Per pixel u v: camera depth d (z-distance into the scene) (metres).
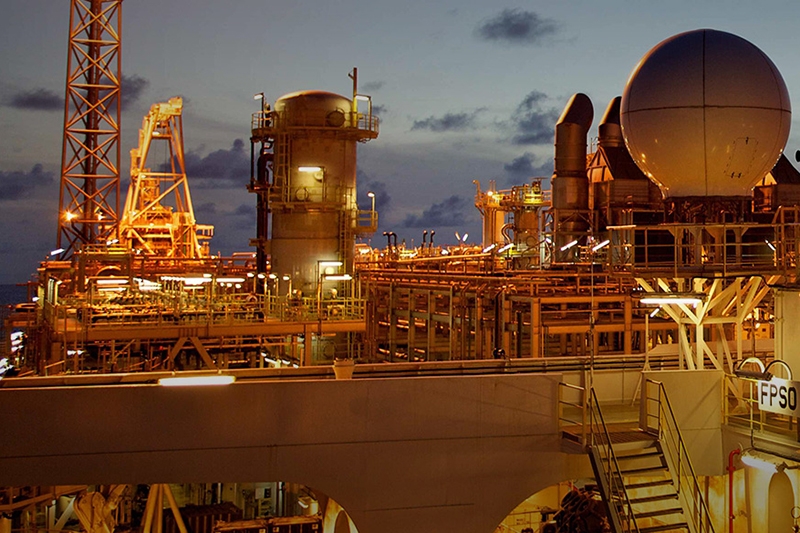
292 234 51.31
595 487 26.08
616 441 20.91
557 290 40.88
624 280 41.19
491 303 42.41
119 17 86.00
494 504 21.20
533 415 21.41
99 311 46.22
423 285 48.62
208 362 43.16
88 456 19.50
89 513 27.20
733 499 23.47
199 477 19.94
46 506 31.70
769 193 49.06
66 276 64.06
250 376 22.09
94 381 20.53
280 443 20.22
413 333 50.12
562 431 21.45
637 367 26.89
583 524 23.72
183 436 19.86
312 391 20.34
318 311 44.97
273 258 52.22
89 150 84.62
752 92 23.17
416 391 20.81
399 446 20.75
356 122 51.81
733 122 23.08
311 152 50.97
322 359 48.72
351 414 20.52
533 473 21.41
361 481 20.58
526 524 29.64
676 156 23.75
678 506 22.55
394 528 20.67
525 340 42.72
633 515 18.80
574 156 50.84
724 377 22.45
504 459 21.28
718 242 23.95
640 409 22.05
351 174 52.12
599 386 24.44
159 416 19.78
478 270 60.12
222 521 30.50
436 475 20.92
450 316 45.25
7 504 26.12
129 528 33.69
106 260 54.81
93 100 85.44
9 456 19.23
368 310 55.19
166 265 72.94
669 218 24.56
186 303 48.16
